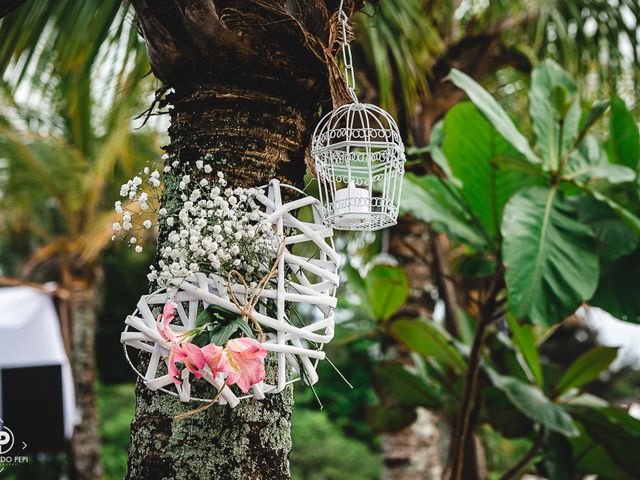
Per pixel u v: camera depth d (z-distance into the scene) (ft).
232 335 4.94
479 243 10.41
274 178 5.31
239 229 4.90
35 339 20.94
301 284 5.26
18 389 19.67
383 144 5.35
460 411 10.85
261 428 4.95
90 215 23.81
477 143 10.07
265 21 5.18
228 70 5.26
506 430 12.45
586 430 11.95
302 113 5.53
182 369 4.82
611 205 9.04
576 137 9.91
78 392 24.80
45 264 27.20
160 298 4.89
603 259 10.11
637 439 11.56
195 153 5.26
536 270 8.66
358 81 14.84
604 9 17.13
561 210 9.21
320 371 39.50
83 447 24.57
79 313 25.00
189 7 5.07
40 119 22.03
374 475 37.42
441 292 15.30
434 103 15.39
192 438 4.81
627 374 44.04
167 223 5.15
